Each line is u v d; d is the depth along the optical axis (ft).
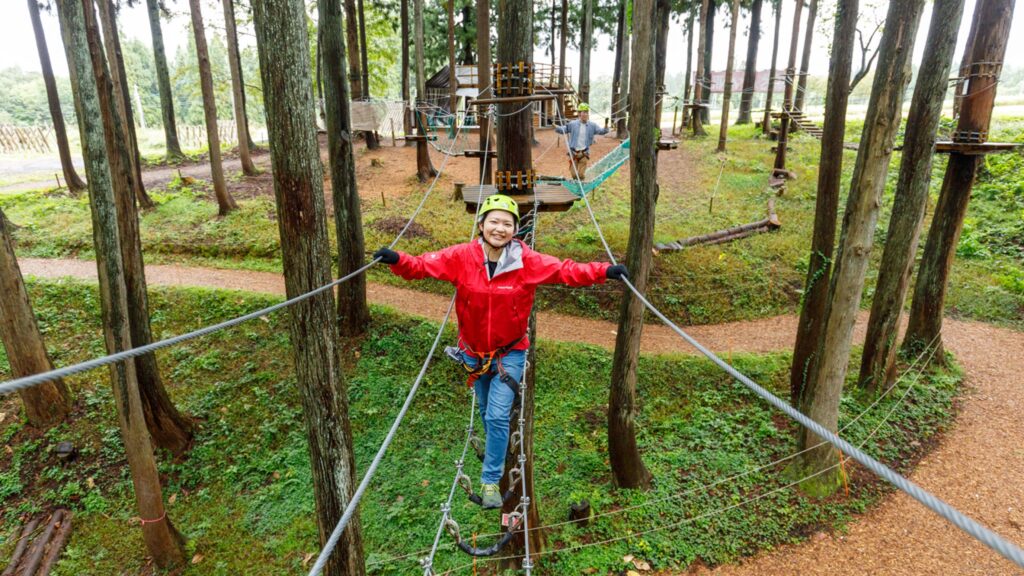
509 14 20.52
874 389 30.96
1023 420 28.14
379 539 26.73
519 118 21.42
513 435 18.76
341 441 15.88
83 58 20.16
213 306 42.14
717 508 25.82
